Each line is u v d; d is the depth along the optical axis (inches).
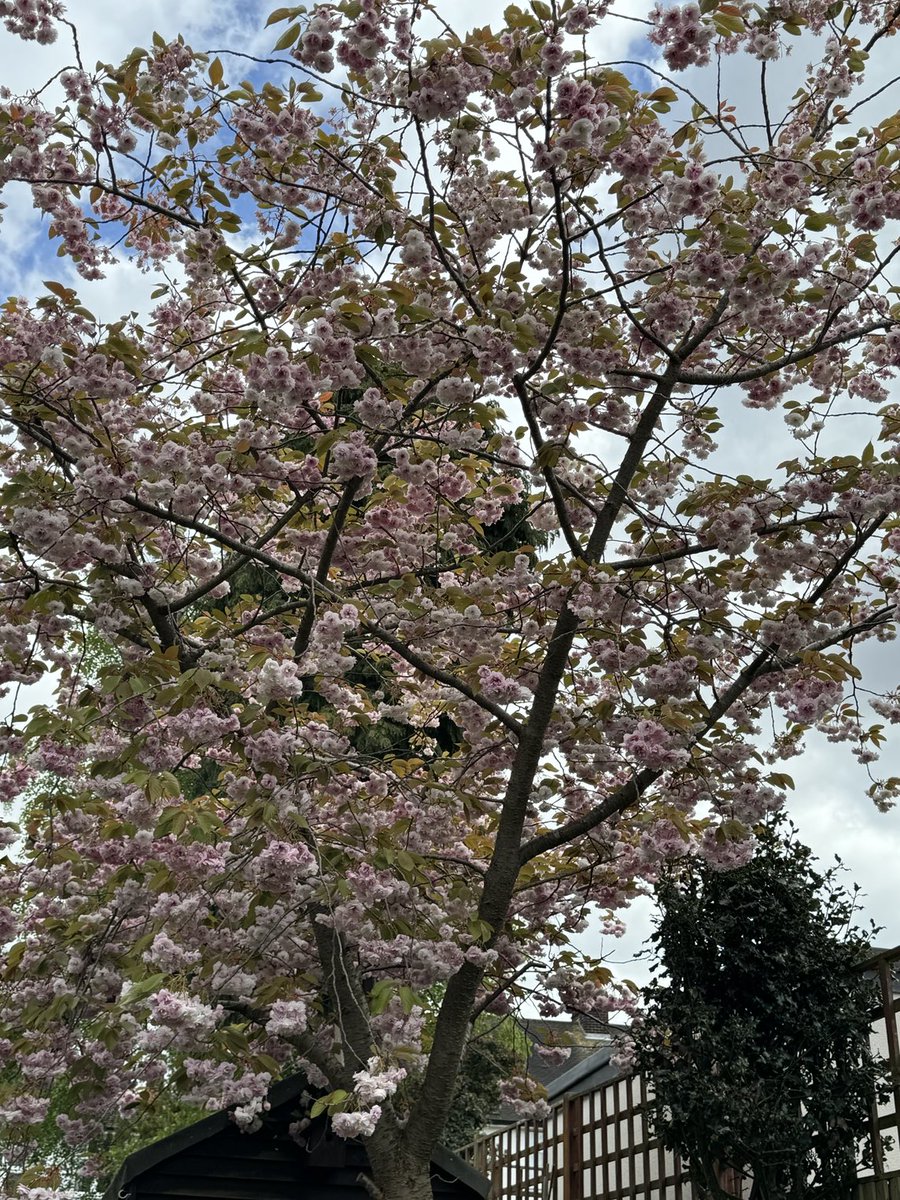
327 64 162.1
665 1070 262.7
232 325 218.7
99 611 190.7
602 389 212.4
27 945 201.2
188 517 201.8
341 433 184.4
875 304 206.1
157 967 158.7
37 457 211.3
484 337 176.7
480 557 215.6
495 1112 525.3
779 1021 261.9
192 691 162.1
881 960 257.4
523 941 243.8
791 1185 251.8
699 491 205.0
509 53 165.8
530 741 211.6
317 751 191.2
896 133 185.3
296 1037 212.8
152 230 209.0
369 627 214.5
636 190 191.0
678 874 284.2
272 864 171.8
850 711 219.1
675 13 153.9
